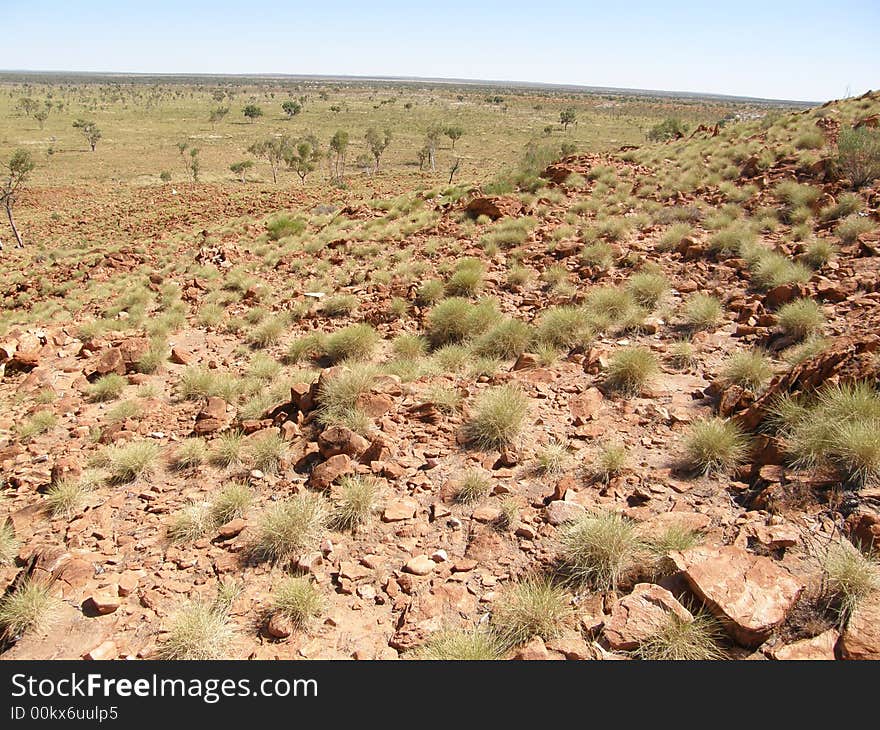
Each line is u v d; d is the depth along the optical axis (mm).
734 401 6105
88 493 6129
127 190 62375
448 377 7922
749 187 14633
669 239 11961
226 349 10984
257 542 5020
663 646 3561
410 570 4535
